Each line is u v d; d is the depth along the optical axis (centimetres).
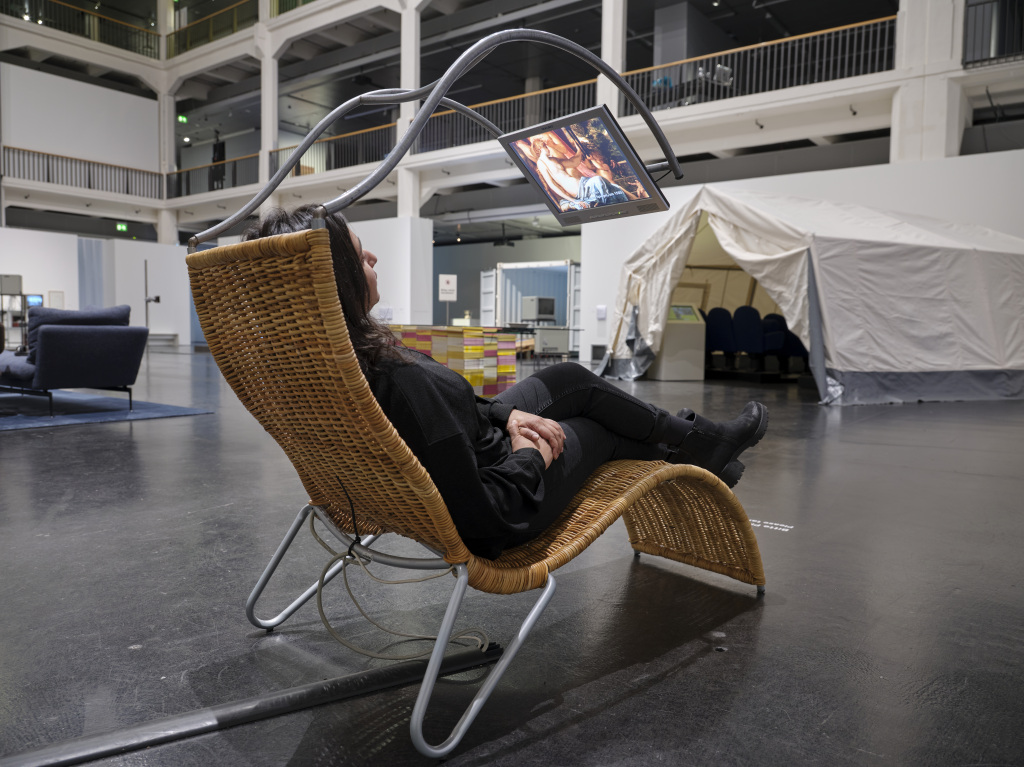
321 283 97
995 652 146
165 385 798
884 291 709
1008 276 777
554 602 173
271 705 119
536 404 142
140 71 2000
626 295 995
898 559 209
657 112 1296
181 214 2080
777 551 216
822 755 109
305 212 118
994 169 971
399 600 172
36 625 155
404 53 1587
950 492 298
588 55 150
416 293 1584
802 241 699
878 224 813
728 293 1259
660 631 156
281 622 155
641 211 180
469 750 110
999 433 478
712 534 186
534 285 1966
